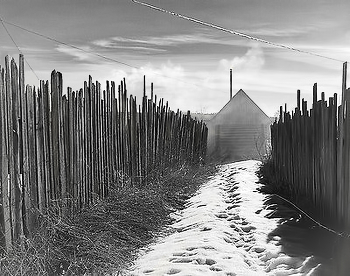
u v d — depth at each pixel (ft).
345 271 19.01
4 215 17.93
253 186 42.34
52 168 22.89
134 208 28.94
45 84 22.36
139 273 20.58
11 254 18.02
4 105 18.12
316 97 27.48
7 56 18.40
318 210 26.61
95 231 23.62
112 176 31.83
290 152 36.22
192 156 61.16
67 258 20.54
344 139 21.89
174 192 39.45
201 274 19.60
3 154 17.97
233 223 28.48
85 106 27.14
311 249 22.71
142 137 39.24
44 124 22.07
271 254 22.16
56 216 22.35
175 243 24.67
